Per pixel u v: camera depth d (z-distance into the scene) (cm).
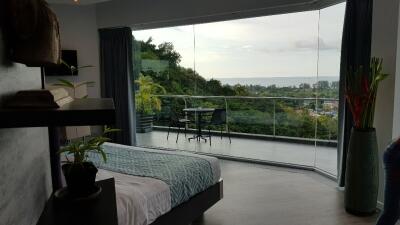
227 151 541
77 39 573
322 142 435
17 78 107
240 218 294
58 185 156
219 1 475
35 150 121
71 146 154
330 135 416
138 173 252
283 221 287
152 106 596
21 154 101
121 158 297
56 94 107
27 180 108
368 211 296
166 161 287
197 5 495
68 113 92
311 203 326
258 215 300
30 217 111
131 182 230
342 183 365
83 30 576
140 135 609
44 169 138
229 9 468
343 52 352
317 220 288
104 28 578
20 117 88
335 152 407
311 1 399
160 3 527
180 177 253
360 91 292
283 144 520
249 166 466
